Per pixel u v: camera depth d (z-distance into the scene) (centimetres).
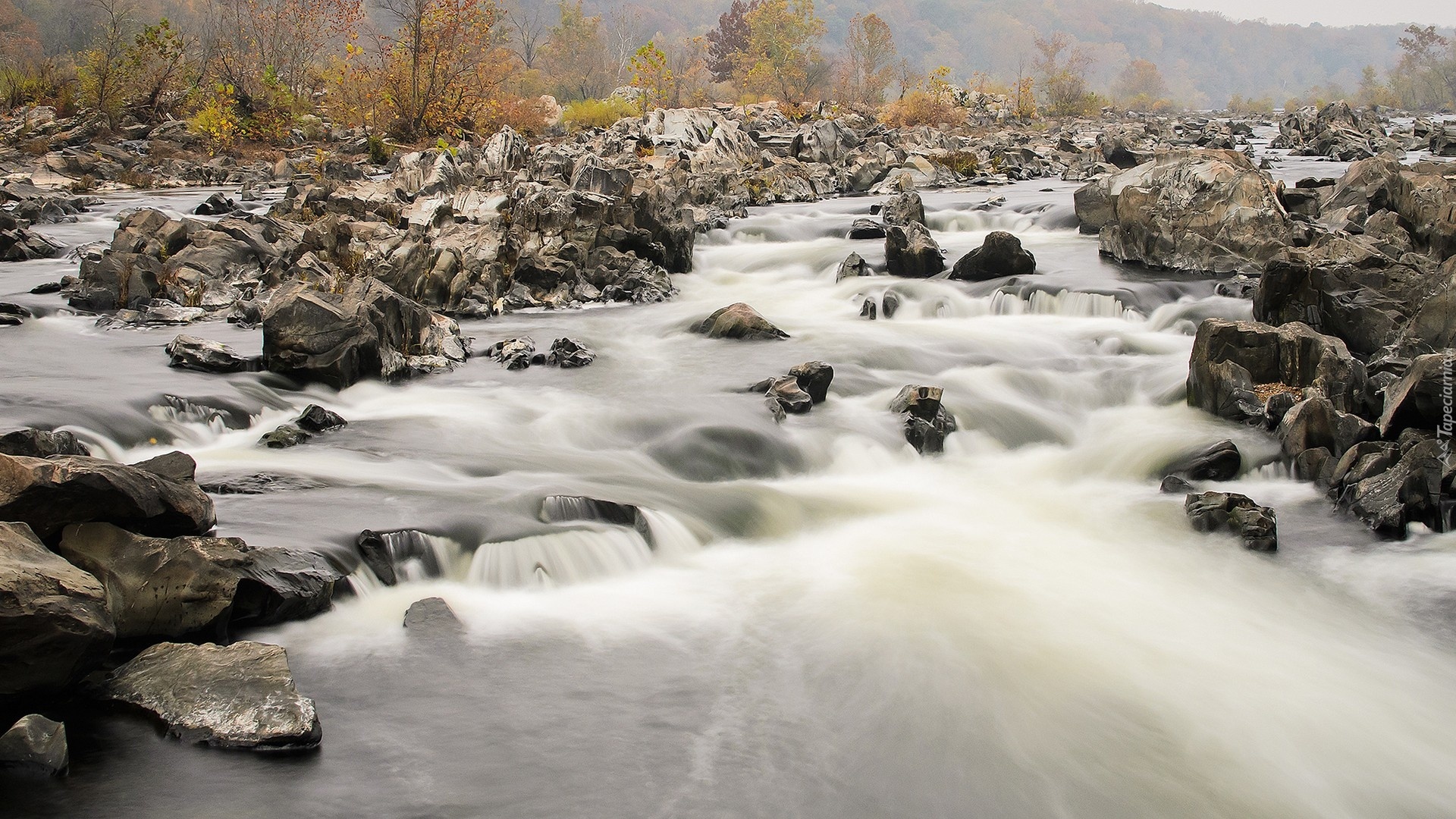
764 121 5462
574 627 856
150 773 641
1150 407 1491
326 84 6050
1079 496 1206
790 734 722
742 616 891
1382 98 12950
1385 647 872
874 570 993
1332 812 668
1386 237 1952
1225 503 1085
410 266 1925
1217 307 1869
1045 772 695
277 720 674
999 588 960
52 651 668
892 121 6888
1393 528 1059
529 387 1490
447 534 923
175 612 768
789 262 2480
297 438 1202
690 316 1912
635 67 5850
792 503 1146
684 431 1284
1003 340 1786
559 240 2192
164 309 1772
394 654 790
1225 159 2356
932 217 2986
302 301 1403
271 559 813
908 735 728
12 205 3012
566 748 692
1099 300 1972
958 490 1230
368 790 639
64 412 1168
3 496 747
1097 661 835
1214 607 934
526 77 8231
